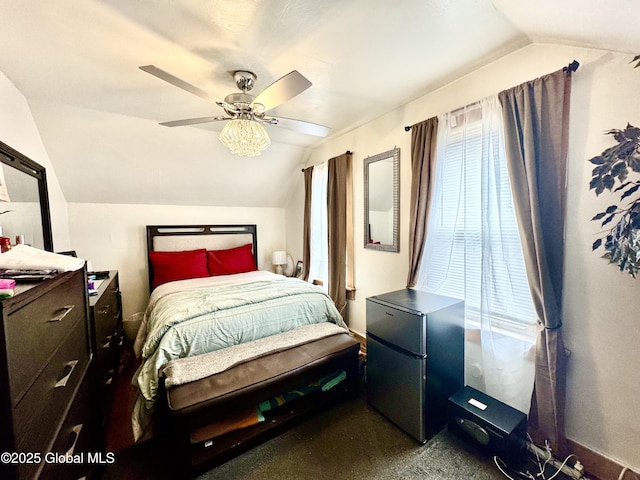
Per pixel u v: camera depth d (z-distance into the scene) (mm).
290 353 1871
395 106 2447
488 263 1774
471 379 1942
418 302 1842
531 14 1229
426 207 2143
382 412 1879
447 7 1267
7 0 1164
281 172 3953
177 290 2729
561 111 1416
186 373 1561
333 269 3242
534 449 1529
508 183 1697
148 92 2100
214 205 4008
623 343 1305
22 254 1021
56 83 1929
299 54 1631
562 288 1471
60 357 994
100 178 3037
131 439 1708
